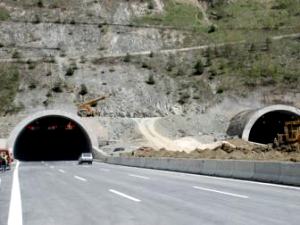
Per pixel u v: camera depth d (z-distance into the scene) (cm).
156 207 1248
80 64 10644
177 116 8506
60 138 9006
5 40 11694
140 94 9462
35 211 1214
